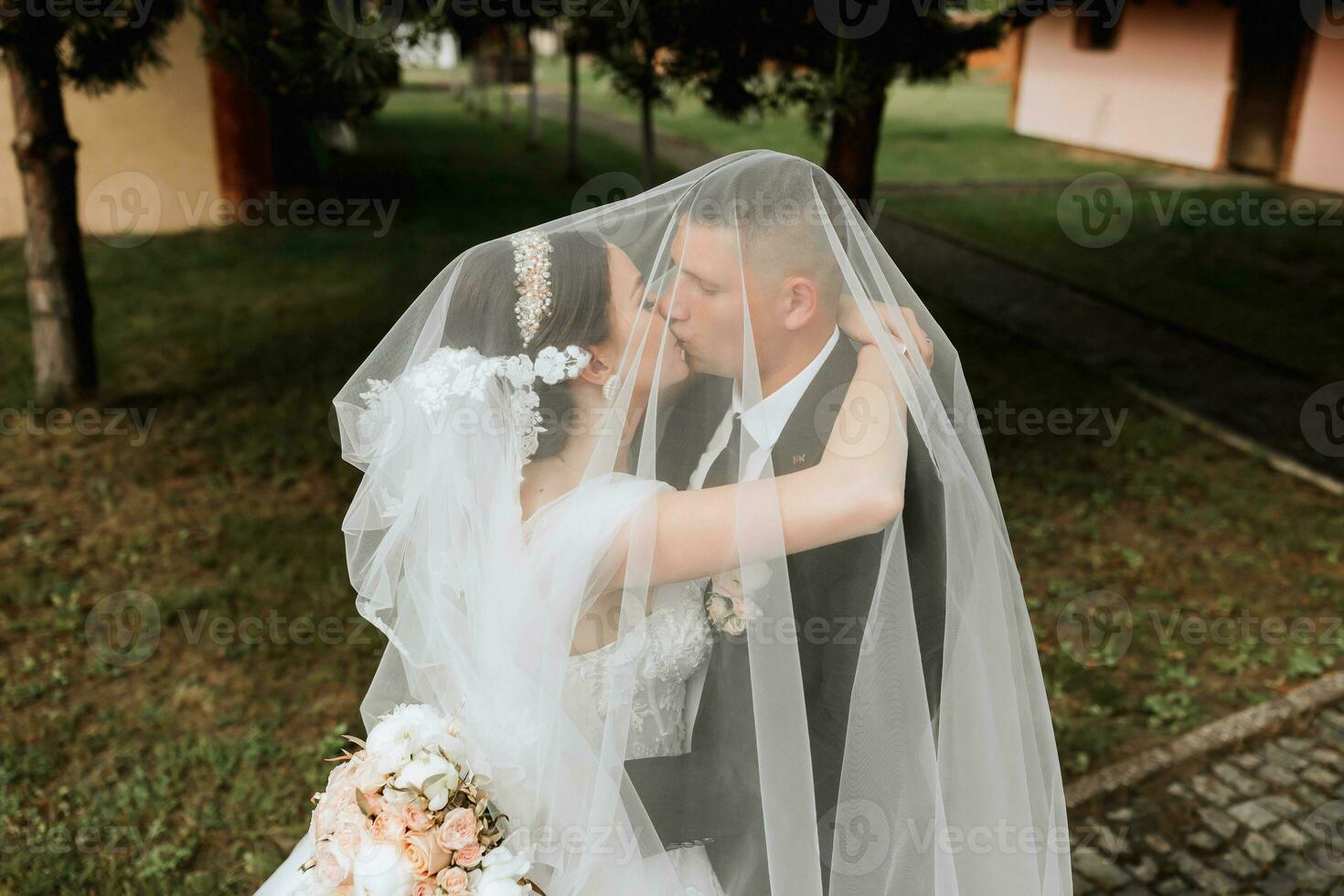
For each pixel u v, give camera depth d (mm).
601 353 1478
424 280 8672
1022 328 7926
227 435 5703
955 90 26703
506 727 1507
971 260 9883
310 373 6609
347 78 4188
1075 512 5051
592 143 17078
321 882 1470
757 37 4316
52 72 5551
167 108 10219
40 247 5898
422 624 1592
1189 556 4676
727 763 1524
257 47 4512
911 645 1473
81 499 5020
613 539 1394
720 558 1392
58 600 4141
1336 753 3416
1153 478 5426
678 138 17703
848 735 1480
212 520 4844
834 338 1451
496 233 10422
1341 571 4555
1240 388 6828
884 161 15336
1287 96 13367
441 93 26000
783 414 1428
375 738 1478
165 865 2859
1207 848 3012
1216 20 14125
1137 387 6719
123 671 3756
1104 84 16312
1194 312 8367
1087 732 3434
